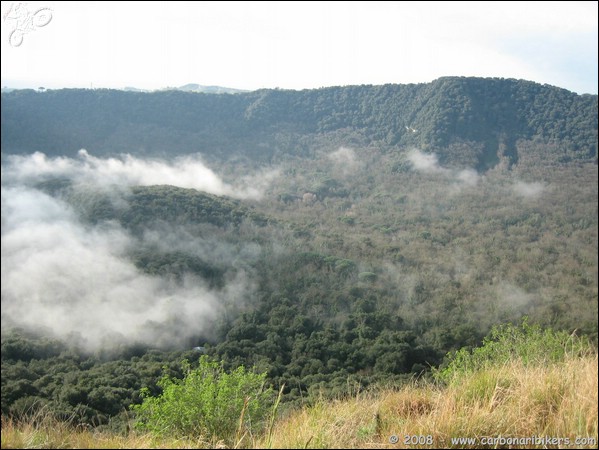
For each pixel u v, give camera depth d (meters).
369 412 4.46
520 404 3.94
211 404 4.71
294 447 3.58
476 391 4.37
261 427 4.67
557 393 4.10
